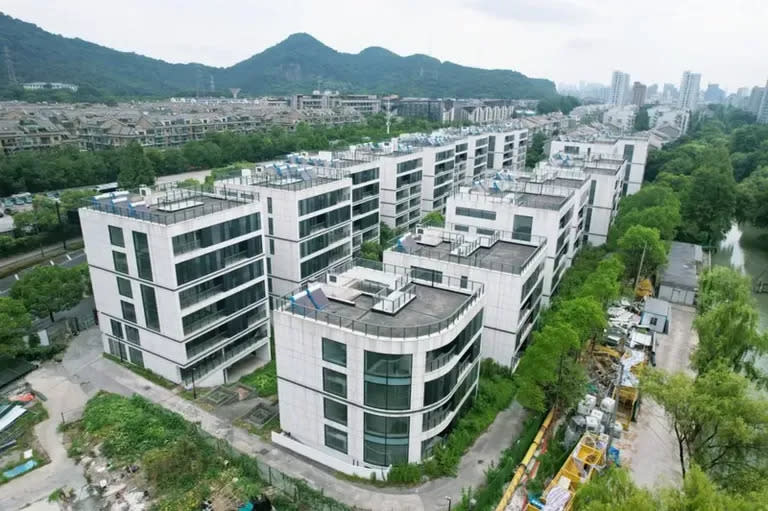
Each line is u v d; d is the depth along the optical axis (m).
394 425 41.00
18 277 89.06
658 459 46.41
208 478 41.59
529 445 46.28
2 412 49.12
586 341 58.97
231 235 56.06
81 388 54.59
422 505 39.75
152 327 54.72
